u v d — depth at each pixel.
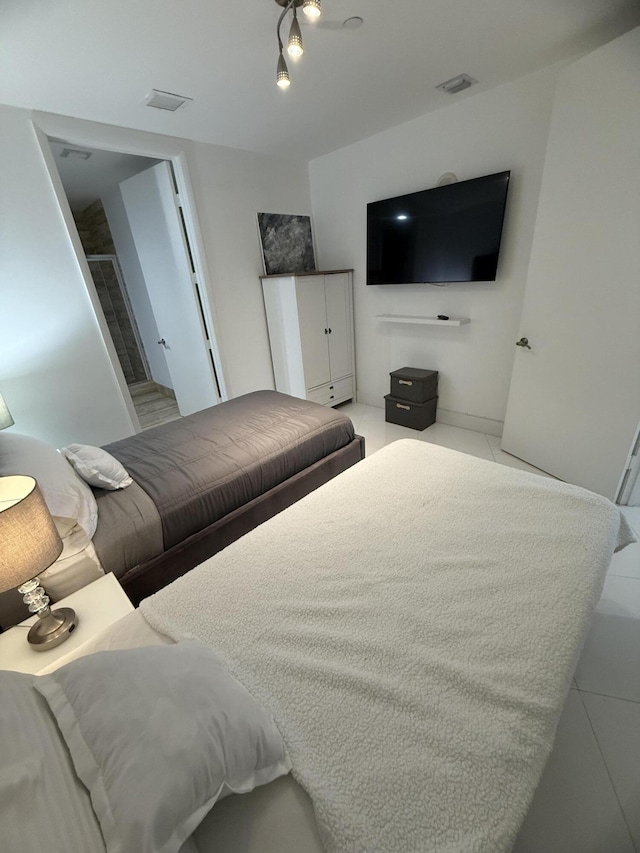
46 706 0.66
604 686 1.25
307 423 2.18
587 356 2.10
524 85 2.23
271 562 1.15
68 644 1.04
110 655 0.73
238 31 1.59
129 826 0.47
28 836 0.45
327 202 3.63
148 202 3.07
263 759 0.65
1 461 1.39
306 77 2.02
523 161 2.38
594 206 1.90
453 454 1.69
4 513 0.91
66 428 2.62
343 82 2.12
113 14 1.44
